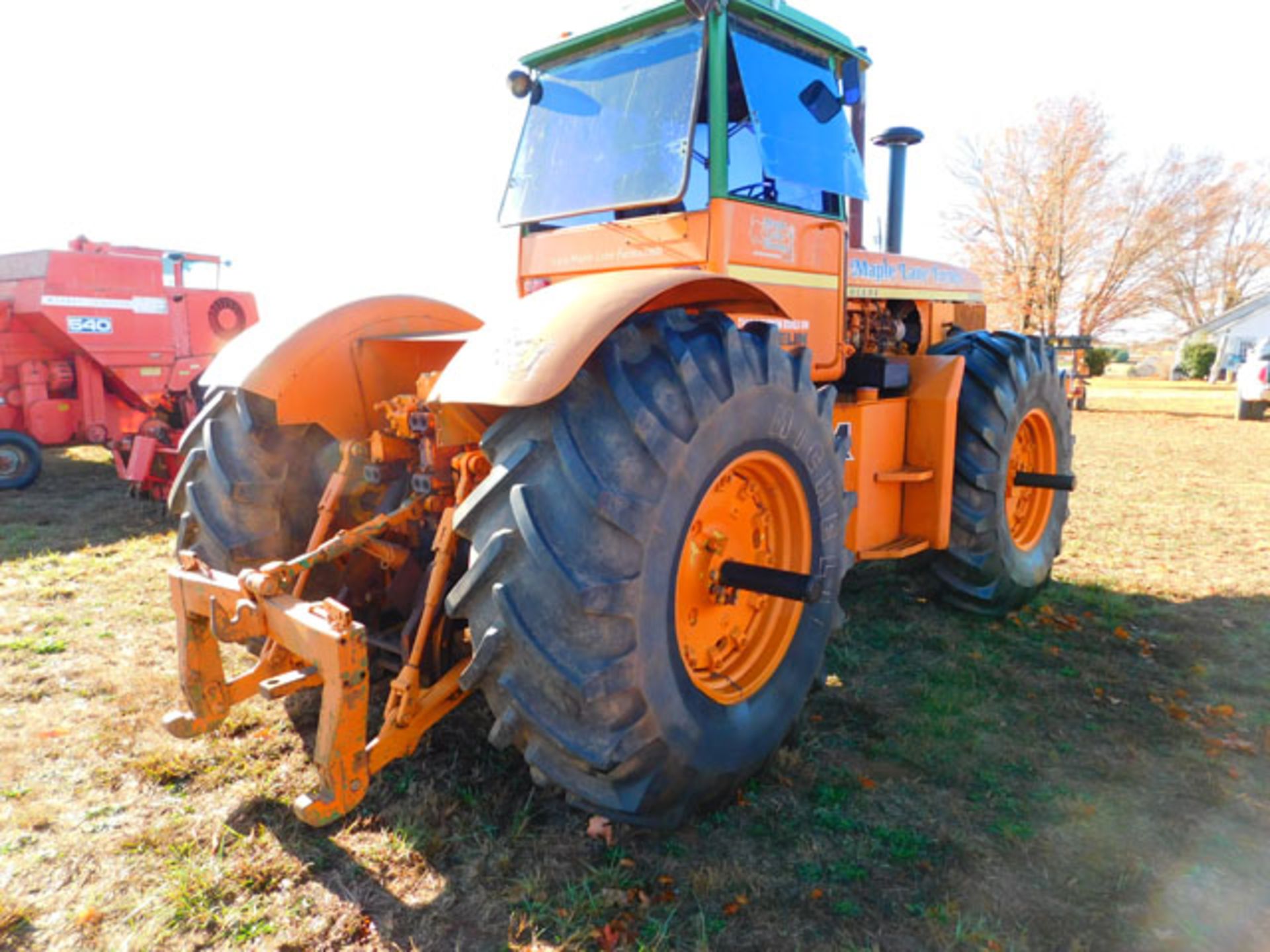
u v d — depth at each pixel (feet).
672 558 7.64
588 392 7.41
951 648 13.60
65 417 32.17
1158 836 8.57
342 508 10.53
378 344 10.72
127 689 11.53
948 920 7.29
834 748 10.37
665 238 10.76
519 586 7.07
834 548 10.27
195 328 35.73
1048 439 16.51
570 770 7.56
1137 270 93.97
